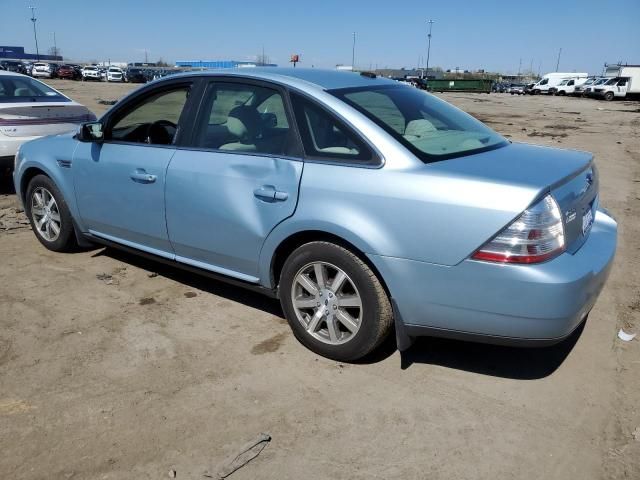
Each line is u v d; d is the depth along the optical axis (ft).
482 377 10.96
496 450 8.96
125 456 8.74
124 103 14.42
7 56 379.35
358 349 10.96
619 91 151.33
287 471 8.48
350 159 10.57
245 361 11.41
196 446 8.98
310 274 11.41
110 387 10.48
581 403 10.16
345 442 9.11
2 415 9.66
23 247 17.95
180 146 13.04
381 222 10.03
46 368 11.08
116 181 14.20
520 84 216.74
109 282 15.19
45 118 23.86
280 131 11.55
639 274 16.43
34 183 17.03
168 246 13.67
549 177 9.66
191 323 12.98
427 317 10.06
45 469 8.46
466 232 9.32
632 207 24.72
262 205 11.44
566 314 9.25
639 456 8.82
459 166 10.08
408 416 9.76
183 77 13.34
